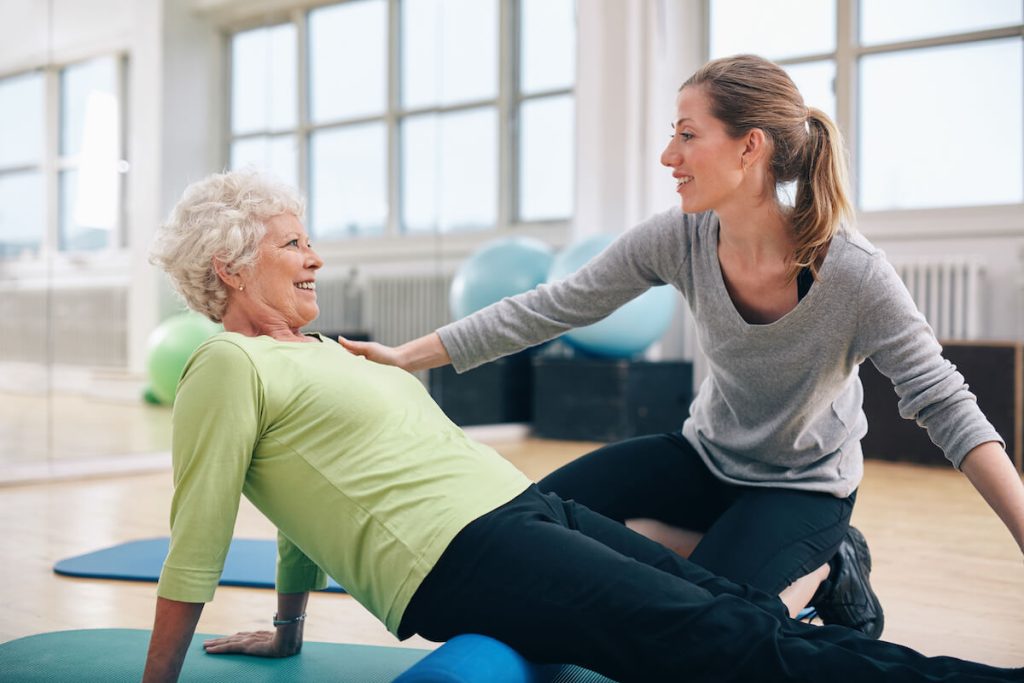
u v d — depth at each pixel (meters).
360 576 1.34
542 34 5.84
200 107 4.58
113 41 4.32
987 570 2.62
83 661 1.72
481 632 1.31
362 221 5.20
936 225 5.36
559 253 5.75
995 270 5.20
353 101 5.12
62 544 2.85
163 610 1.29
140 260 4.44
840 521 1.72
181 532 1.29
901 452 4.84
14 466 4.07
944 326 5.20
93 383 4.30
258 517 3.19
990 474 1.44
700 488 1.85
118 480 4.20
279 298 1.44
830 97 5.79
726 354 1.69
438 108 5.46
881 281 1.53
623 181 5.98
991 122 5.31
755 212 1.57
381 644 1.88
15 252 4.06
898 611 2.22
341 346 1.66
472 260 5.42
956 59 5.39
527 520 1.31
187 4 4.54
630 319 5.30
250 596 2.25
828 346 1.59
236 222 1.40
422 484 1.32
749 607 1.27
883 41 5.61
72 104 4.20
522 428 5.80
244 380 1.30
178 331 4.55
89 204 4.27
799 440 1.71
